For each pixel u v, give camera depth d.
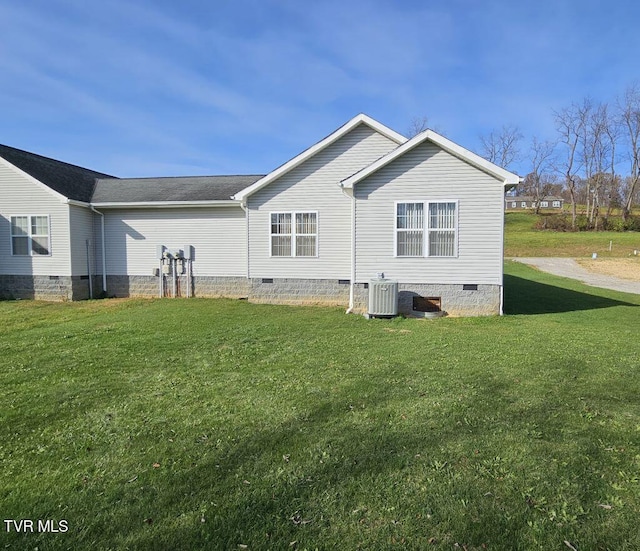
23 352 6.55
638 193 50.50
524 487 2.82
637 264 27.36
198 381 5.06
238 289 14.16
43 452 3.32
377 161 10.46
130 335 7.88
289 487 2.83
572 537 2.37
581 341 7.22
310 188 12.52
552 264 28.05
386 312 10.12
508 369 5.46
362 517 2.54
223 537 2.38
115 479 2.94
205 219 14.23
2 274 13.98
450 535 2.38
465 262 10.40
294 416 3.99
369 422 3.84
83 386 4.89
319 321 9.59
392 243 10.68
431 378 5.11
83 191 15.18
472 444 3.40
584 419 3.88
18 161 14.22
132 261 14.63
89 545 2.32
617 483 2.86
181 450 3.35
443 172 10.37
